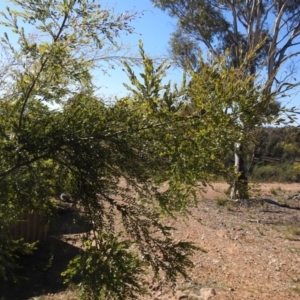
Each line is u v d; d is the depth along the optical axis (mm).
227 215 11211
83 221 2438
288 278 6621
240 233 9367
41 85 2332
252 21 14633
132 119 2240
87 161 2258
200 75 2221
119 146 2252
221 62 2174
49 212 2600
